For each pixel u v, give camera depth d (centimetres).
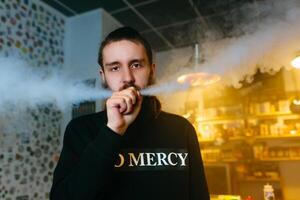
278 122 300
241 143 308
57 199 64
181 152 84
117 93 64
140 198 74
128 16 251
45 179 213
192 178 85
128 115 63
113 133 62
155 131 84
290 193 292
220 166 307
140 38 79
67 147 76
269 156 298
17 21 200
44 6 226
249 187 302
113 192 73
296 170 294
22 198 194
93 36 236
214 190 303
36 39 215
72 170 67
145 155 79
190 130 92
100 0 225
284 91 291
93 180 59
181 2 227
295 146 295
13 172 189
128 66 75
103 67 80
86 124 81
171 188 77
